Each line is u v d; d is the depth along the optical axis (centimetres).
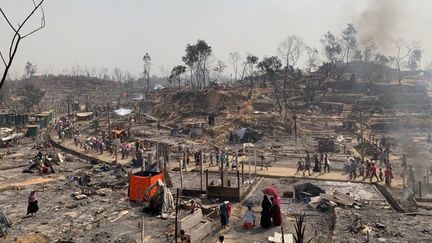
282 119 7106
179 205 2419
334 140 5584
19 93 12875
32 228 2094
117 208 2459
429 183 3416
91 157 4712
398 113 8025
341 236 1880
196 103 8519
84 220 2228
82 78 18675
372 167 3331
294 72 11869
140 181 2583
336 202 2455
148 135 6347
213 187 2683
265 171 3716
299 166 3659
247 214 2125
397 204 2514
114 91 17225
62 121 7862
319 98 9369
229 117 7288
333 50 12375
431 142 5922
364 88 9925
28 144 6141
